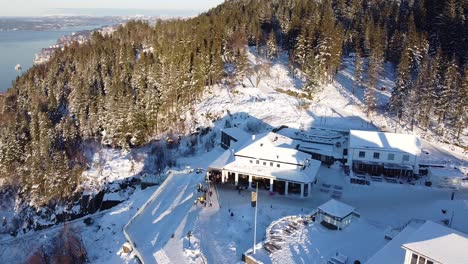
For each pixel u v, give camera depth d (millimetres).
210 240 41938
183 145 80188
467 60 83812
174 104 89375
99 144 83375
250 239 41875
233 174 57938
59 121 92938
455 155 68062
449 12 99938
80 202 68562
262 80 98875
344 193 54156
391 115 82062
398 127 77938
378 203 51281
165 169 72062
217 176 58406
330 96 90375
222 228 44406
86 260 46812
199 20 135750
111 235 50781
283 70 103312
